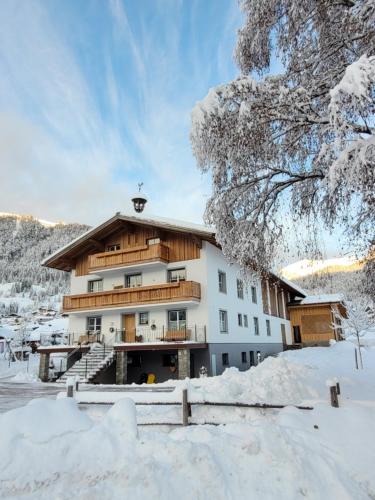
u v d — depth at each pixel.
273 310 30.95
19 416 4.21
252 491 3.80
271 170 8.27
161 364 19.47
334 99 5.05
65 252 23.05
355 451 4.88
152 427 6.43
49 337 36.75
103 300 20.83
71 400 4.93
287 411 6.30
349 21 6.18
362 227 7.30
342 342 30.73
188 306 19.36
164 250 20.30
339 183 5.64
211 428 5.07
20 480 3.50
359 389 9.66
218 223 8.67
